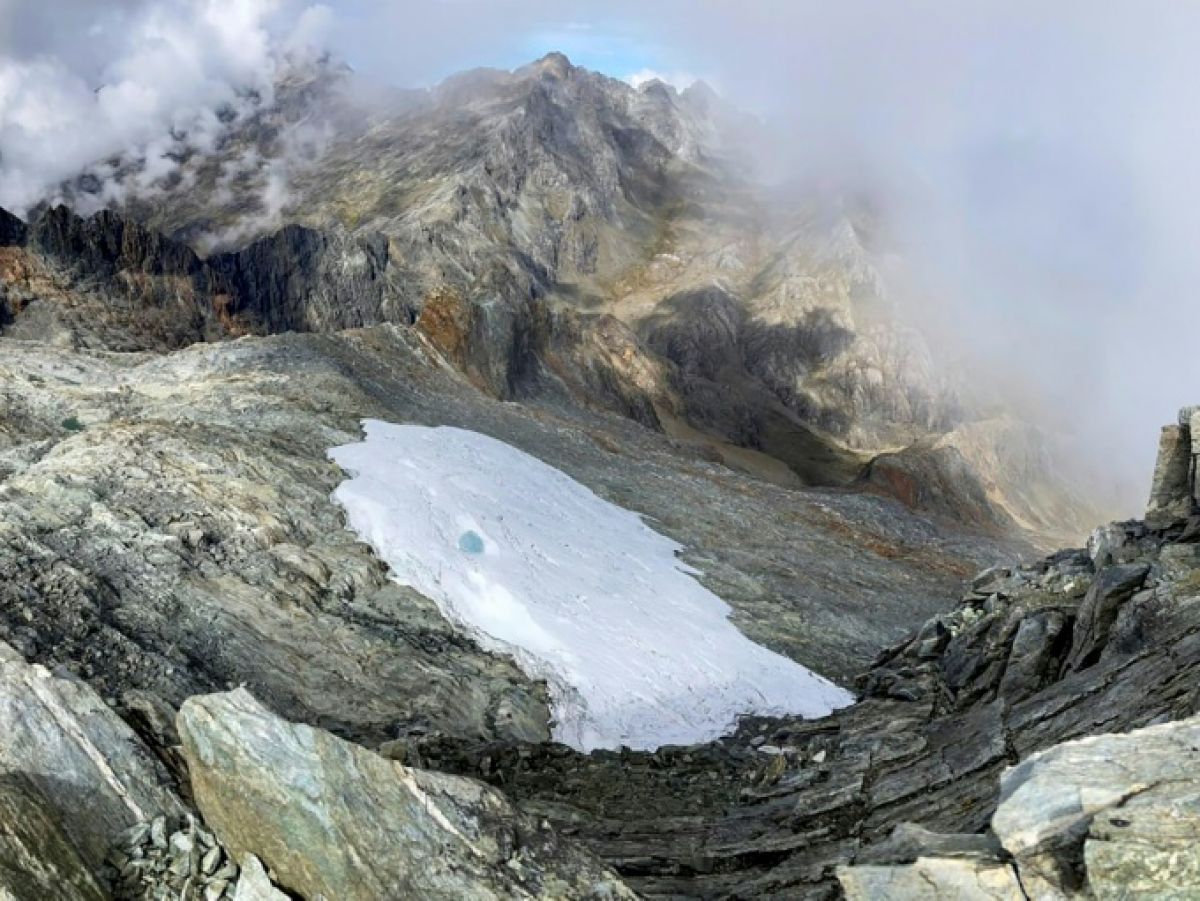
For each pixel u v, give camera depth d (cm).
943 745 2256
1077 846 1136
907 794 2039
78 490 3359
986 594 3772
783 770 2689
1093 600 2770
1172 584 2466
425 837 1337
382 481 4828
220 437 4550
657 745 3309
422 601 3781
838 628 5303
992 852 1213
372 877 1269
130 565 3019
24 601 2498
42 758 1348
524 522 5128
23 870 1169
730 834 2048
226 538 3488
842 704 3931
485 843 1369
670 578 5278
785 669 4309
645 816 2352
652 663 3972
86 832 1309
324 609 3391
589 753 3077
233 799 1325
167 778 1454
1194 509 3222
